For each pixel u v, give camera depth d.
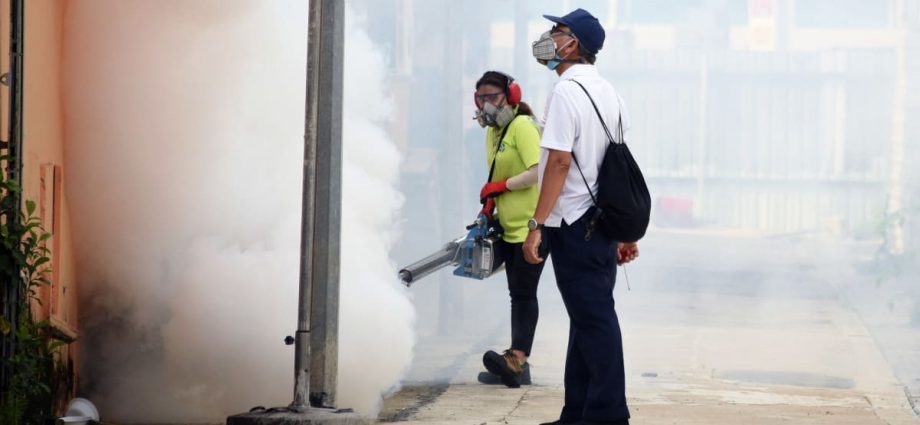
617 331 11.89
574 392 12.27
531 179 16.38
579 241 11.85
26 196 12.33
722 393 16.86
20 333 11.38
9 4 11.77
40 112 13.05
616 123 11.96
